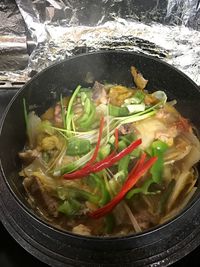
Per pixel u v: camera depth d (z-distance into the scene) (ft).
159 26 1.30
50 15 1.29
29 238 0.86
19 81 1.28
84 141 1.09
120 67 1.20
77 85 1.24
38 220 0.78
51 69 1.12
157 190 1.00
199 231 0.87
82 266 0.82
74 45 1.33
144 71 1.19
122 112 1.17
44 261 0.83
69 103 1.17
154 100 1.20
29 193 1.01
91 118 1.16
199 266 0.87
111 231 0.92
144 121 1.15
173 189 1.01
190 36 1.30
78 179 1.02
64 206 0.96
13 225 0.88
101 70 1.21
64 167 1.04
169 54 1.33
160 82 1.20
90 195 0.98
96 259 0.82
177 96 1.19
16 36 1.32
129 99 1.20
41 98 1.17
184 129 1.13
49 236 0.82
